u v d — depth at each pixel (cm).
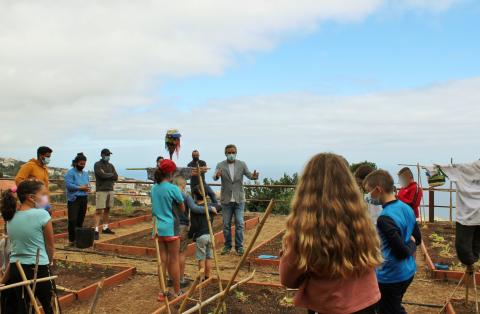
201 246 675
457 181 576
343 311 255
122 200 1608
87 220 1354
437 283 712
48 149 802
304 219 257
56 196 1745
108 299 632
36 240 441
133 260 865
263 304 598
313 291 263
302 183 272
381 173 435
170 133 759
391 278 414
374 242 261
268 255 890
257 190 1628
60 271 746
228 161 927
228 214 929
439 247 965
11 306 450
